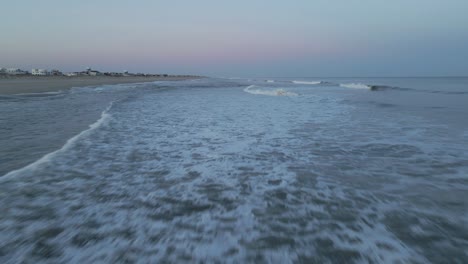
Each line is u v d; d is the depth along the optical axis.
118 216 2.75
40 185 3.56
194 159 4.84
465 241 2.32
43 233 2.42
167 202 3.10
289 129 7.63
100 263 2.02
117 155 5.03
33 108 11.39
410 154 5.11
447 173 4.07
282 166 4.45
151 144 5.89
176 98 18.47
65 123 8.15
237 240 2.33
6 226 2.53
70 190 3.42
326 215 2.79
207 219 2.70
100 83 39.22
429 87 30.69
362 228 2.54
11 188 3.45
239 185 3.64
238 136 6.75
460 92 22.84
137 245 2.25
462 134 6.80
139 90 26.58
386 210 2.90
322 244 2.28
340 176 3.98
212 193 3.37
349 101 15.86
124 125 8.06
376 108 12.26
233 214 2.81
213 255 2.12
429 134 6.85
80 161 4.62
